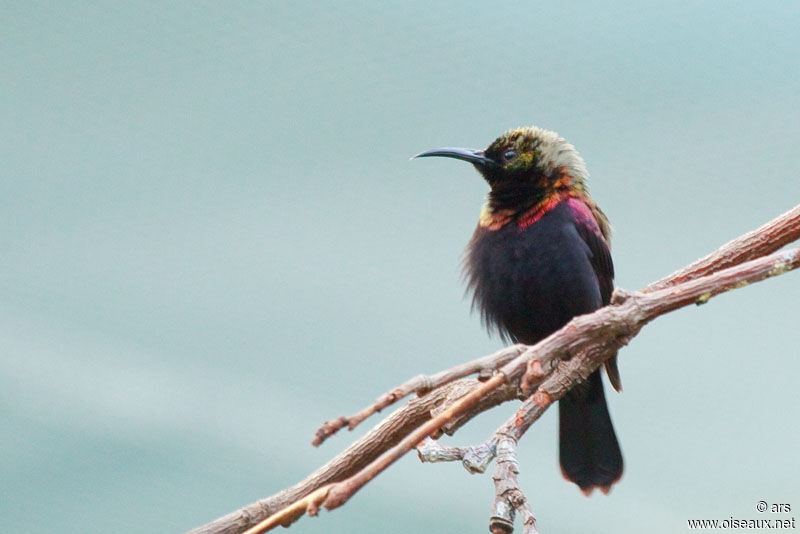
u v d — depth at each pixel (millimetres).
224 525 6898
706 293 6090
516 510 6938
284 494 7250
